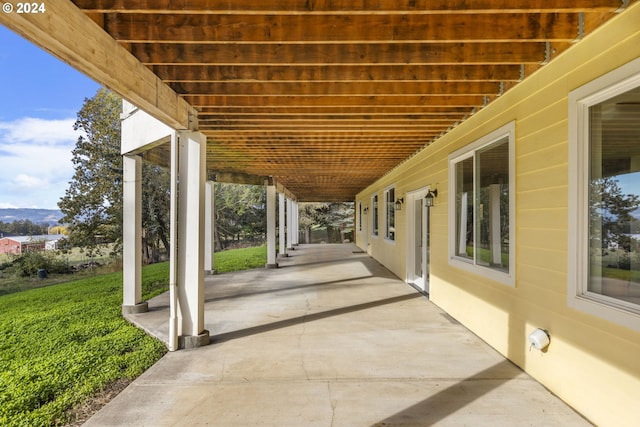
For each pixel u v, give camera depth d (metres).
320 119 4.76
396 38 2.75
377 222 13.37
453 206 5.43
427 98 4.26
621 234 2.51
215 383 3.29
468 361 3.76
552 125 3.08
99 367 3.73
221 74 3.46
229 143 6.39
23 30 2.00
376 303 6.45
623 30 2.38
